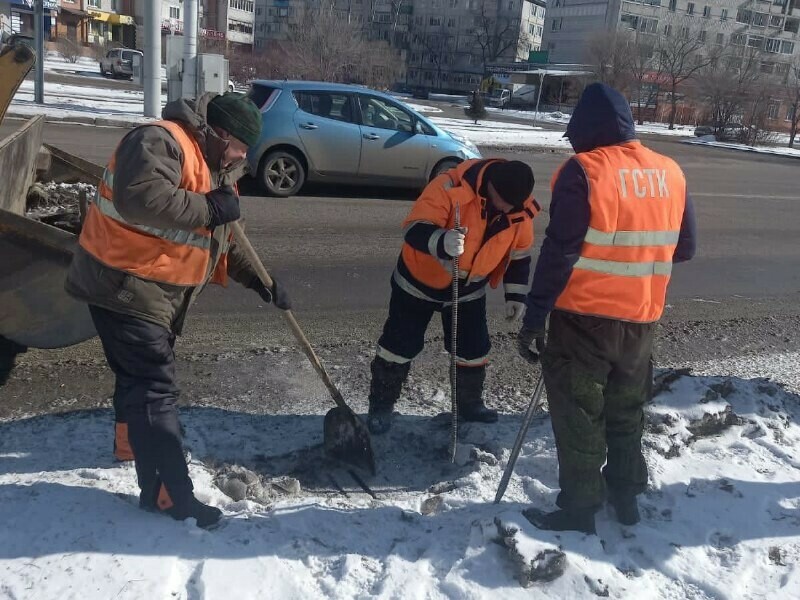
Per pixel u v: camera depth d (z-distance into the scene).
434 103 55.28
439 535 2.88
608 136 2.74
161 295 2.75
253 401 4.20
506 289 3.66
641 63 58.34
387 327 3.74
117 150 2.55
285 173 10.70
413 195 11.78
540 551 2.62
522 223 3.47
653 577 2.75
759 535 3.03
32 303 4.05
